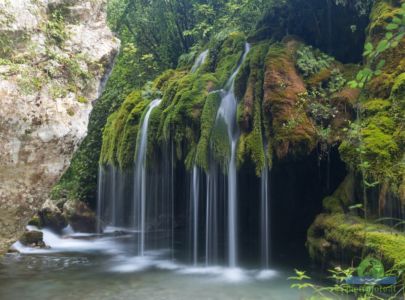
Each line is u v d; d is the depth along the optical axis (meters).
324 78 6.48
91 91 5.46
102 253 8.66
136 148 8.16
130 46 12.18
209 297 5.19
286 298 5.07
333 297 4.73
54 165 4.83
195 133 7.12
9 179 4.50
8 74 4.40
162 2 12.20
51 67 4.91
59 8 5.38
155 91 9.07
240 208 7.11
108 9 13.11
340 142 5.90
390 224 4.74
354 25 6.81
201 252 7.82
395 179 4.71
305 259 7.12
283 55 6.71
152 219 9.02
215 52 8.73
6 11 4.62
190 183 7.74
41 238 9.51
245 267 6.81
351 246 4.89
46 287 5.80
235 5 9.48
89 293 5.47
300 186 7.28
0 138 4.30
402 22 2.16
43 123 4.57
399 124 5.12
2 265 7.34
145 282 6.03
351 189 5.65
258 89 6.67
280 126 6.02
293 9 7.51
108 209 10.65
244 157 6.36
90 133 12.16
